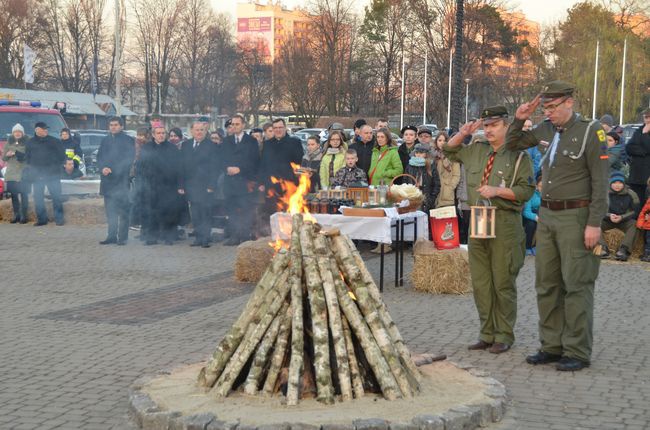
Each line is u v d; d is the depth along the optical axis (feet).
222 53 223.30
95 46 219.00
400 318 26.43
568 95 20.20
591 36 192.95
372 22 200.03
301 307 16.84
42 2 207.92
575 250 20.16
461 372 18.67
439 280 30.40
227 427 14.73
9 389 18.89
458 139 22.52
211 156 42.91
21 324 25.64
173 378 18.25
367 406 15.92
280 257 17.38
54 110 65.16
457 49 88.12
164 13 223.51
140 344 23.04
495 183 21.83
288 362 16.90
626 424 16.38
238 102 229.66
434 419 14.96
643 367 20.66
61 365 20.89
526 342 23.40
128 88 234.38
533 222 40.24
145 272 35.58
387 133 40.24
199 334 24.23
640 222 38.86
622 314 27.25
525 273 35.32
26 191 54.13
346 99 207.21
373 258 38.83
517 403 17.66
